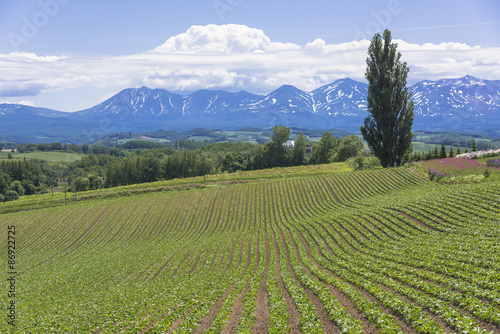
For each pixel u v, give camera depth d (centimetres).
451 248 3003
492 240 3028
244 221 6438
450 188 5391
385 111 8038
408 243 3509
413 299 1992
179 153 16125
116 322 2341
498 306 1742
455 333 1525
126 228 6706
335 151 16438
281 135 17050
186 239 5722
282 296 2406
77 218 7294
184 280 3391
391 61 8006
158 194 8888
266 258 3969
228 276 3338
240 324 1892
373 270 2800
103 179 16725
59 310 2872
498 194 4509
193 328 1944
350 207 6050
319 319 1869
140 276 3906
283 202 7112
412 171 7625
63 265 4888
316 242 4306
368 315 1808
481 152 8819
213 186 9644
